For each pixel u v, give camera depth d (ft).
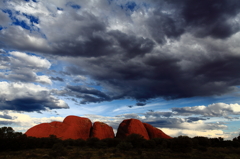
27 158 79.71
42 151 107.65
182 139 110.01
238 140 183.01
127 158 80.28
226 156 89.30
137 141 136.36
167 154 95.86
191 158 83.92
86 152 103.35
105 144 137.49
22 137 122.21
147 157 84.43
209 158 84.12
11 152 101.81
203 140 157.58
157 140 153.99
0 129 120.47
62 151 91.20
